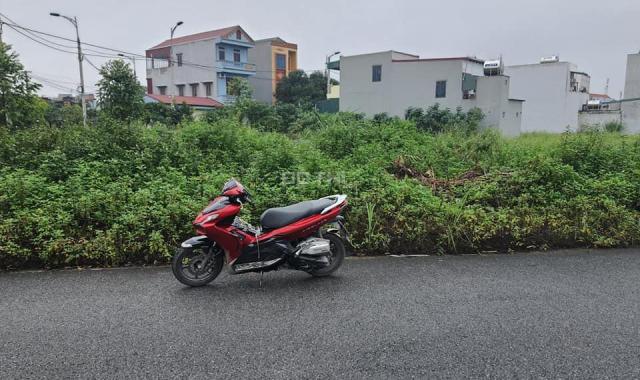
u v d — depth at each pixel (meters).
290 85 44.88
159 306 4.04
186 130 8.88
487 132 11.01
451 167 8.62
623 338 3.45
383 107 33.56
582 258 5.46
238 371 3.02
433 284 4.59
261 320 3.77
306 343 3.38
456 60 30.05
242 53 43.62
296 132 13.62
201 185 6.30
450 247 5.68
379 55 33.25
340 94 35.78
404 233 5.69
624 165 7.99
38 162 6.98
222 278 4.76
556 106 36.28
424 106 31.61
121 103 16.81
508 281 4.67
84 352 3.26
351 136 9.95
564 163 8.30
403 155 8.88
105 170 6.80
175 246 5.33
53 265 5.07
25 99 10.09
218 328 3.62
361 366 3.07
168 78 45.00
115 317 3.82
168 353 3.24
